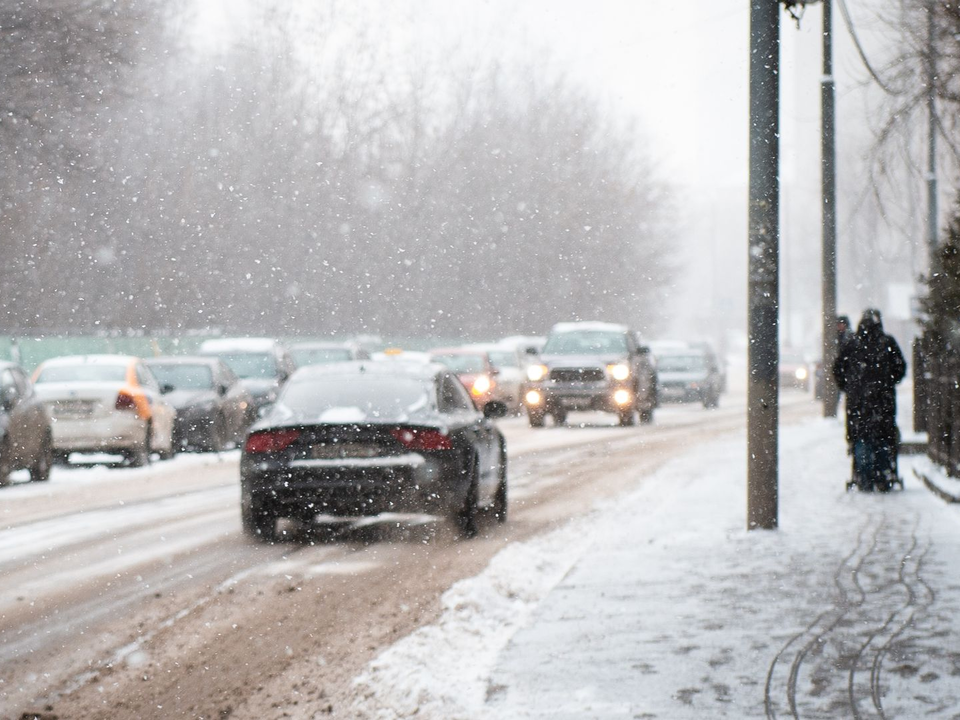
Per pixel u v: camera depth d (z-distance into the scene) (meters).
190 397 56.59
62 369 50.84
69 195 111.94
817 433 59.59
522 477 44.25
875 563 22.06
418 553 26.97
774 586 20.09
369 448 28.56
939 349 37.62
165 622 19.80
